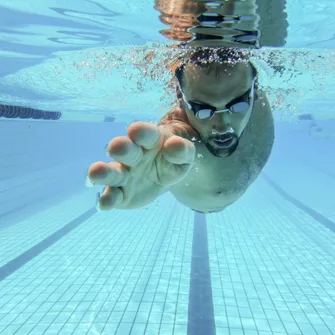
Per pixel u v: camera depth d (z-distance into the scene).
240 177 0.72
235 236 2.26
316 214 2.76
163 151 0.41
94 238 2.24
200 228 2.43
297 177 4.75
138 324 1.29
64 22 1.16
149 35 1.16
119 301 1.45
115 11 1.02
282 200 3.30
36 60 1.64
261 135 0.74
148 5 0.94
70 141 7.39
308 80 1.69
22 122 4.57
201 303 1.43
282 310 1.36
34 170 4.98
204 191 0.72
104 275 1.69
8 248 2.07
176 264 1.82
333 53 1.34
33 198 3.40
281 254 1.93
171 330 1.25
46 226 2.50
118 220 2.63
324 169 5.59
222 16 0.93
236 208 2.98
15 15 1.11
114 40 1.29
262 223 2.54
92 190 3.84
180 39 1.10
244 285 1.58
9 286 1.59
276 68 1.42
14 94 2.59
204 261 1.85
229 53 0.76
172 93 1.24
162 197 3.31
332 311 1.35
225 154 0.67
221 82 0.63
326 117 4.27
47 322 1.29
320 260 1.84
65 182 4.31
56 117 4.04
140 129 0.39
